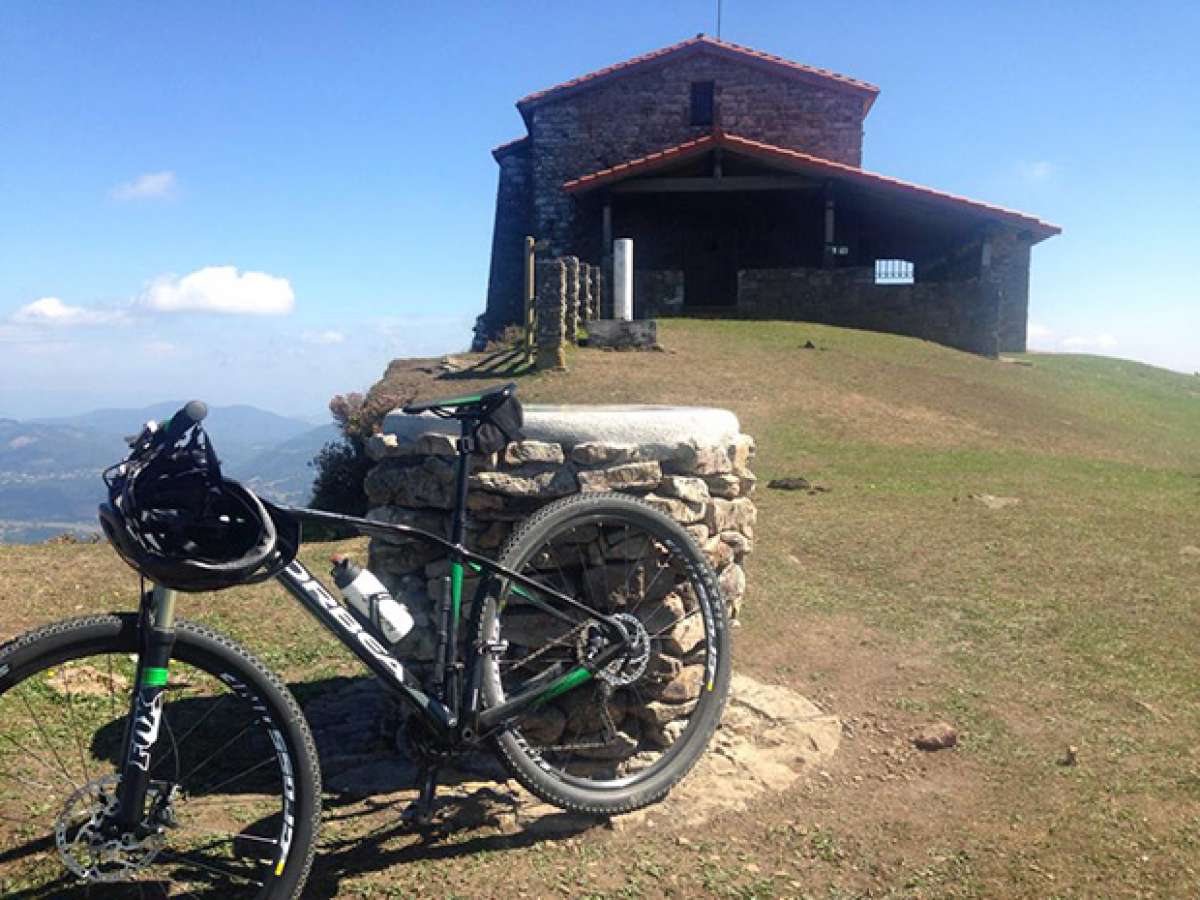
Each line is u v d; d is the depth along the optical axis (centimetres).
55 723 373
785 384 1503
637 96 2847
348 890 281
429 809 316
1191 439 1563
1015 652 506
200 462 251
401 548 362
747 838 322
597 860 304
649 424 368
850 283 2309
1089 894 292
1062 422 1517
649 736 363
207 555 254
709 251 2833
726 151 2448
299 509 277
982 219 2441
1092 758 385
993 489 956
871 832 328
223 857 284
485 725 309
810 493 931
